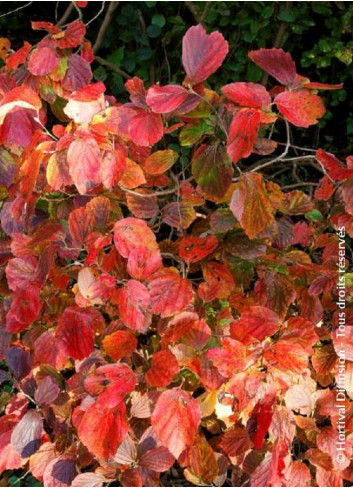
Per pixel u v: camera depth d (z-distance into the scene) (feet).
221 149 4.31
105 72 6.12
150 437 4.39
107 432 4.11
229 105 4.31
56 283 4.56
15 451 4.50
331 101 6.74
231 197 4.35
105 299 4.31
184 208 4.61
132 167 4.46
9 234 4.58
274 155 6.59
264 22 5.95
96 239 4.40
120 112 4.33
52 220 4.69
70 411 4.62
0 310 4.65
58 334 4.30
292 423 4.37
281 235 4.74
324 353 4.55
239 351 4.17
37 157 4.18
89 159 4.12
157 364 4.23
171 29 6.15
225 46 4.21
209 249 4.36
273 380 4.20
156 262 4.27
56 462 4.47
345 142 7.01
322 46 6.14
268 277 4.61
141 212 4.63
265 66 4.29
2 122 4.31
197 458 4.39
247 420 4.41
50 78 4.68
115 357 4.35
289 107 4.16
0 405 4.83
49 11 6.57
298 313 4.90
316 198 4.91
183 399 4.16
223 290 4.54
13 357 4.54
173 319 4.29
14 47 6.68
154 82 6.22
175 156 4.58
